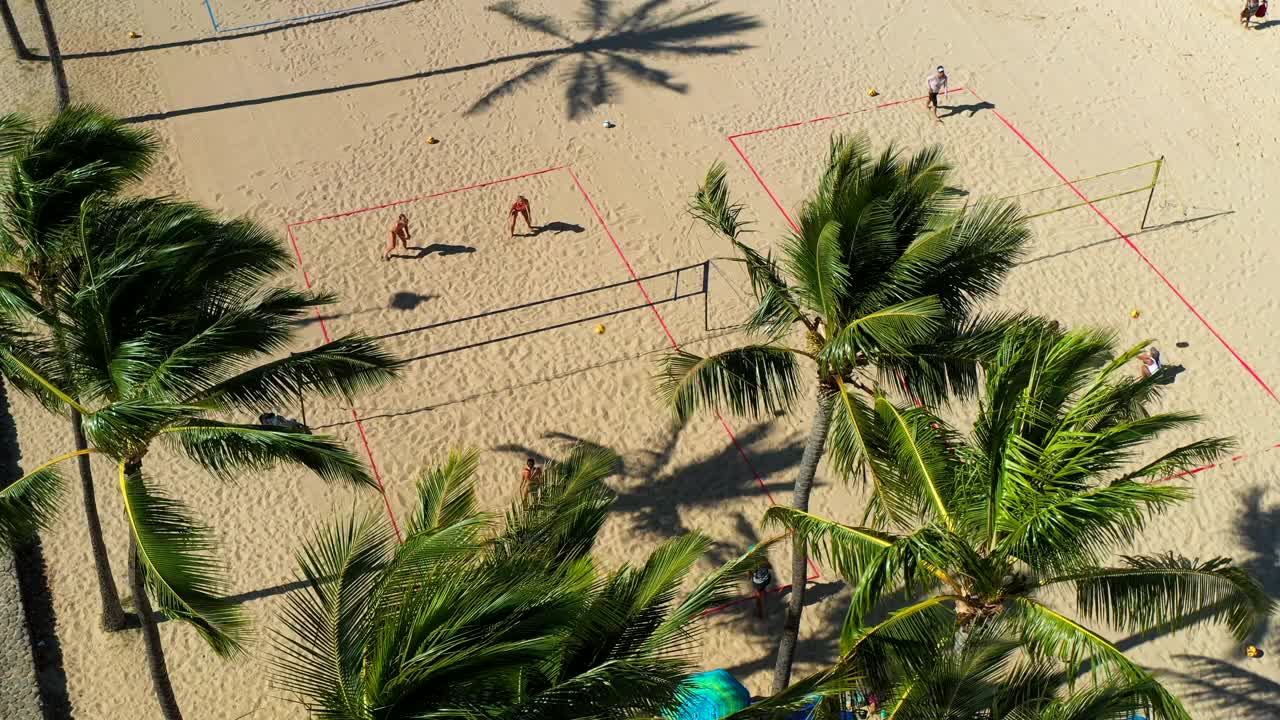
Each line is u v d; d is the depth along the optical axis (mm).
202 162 27797
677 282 25281
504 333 24156
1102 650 11797
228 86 30078
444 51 31547
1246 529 20734
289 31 32031
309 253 25688
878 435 13750
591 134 29125
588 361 23656
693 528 20828
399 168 27938
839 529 13383
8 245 15039
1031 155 28656
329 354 14805
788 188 27766
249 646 18875
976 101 30375
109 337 13797
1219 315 24734
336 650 11594
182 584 13070
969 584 12883
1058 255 26000
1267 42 32469
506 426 22359
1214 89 30797
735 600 19766
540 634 10555
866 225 13844
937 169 14523
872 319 13445
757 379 15039
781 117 29828
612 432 22344
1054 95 30594
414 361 23469
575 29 32500
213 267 14812
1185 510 21000
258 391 14523
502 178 27781
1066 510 11625
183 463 21531
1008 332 13336
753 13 33375
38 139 15328
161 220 14508
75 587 19703
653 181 27906
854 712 14133
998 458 12219
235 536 20359
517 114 29625
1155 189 27672
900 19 33312
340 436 22031
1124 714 11898
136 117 28953
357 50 31453
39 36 31516
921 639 12500
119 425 12852
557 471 14336
